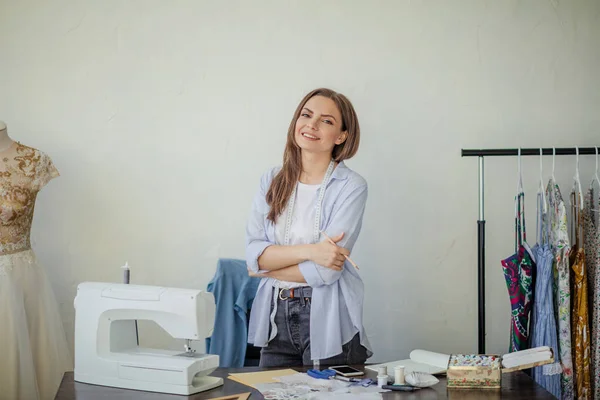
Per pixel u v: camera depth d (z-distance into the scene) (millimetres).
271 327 2750
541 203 3301
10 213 3156
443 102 3717
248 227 2844
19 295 3188
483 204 3418
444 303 3766
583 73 3750
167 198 3684
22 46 3602
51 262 3637
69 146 3635
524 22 3729
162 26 3656
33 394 3178
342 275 2758
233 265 3510
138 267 3678
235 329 3438
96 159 3650
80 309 2496
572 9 3742
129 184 3666
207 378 2422
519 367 2404
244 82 3684
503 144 3736
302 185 2809
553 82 3746
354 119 2828
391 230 3738
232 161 3695
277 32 3680
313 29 3684
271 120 3691
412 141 3721
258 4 3670
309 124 2738
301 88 3691
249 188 3701
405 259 3748
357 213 2760
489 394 2279
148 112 3664
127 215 3670
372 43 3691
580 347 3195
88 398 2295
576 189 3629
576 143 3754
